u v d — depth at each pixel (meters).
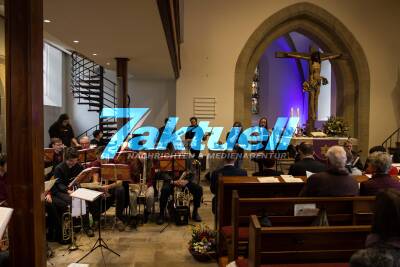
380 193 1.46
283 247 2.17
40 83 2.57
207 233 4.03
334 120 9.43
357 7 10.35
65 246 4.25
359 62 10.40
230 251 3.26
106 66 8.80
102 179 4.55
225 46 9.97
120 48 6.43
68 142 7.68
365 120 10.43
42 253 2.61
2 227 1.96
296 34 12.43
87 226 4.68
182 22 9.49
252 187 3.64
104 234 4.66
